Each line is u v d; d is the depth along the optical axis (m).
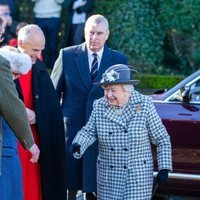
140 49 37.91
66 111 19.69
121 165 16.98
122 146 16.97
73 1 36.38
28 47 17.67
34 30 17.75
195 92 21.77
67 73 19.70
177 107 21.67
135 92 17.19
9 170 16.22
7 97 15.32
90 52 19.69
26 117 15.58
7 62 15.40
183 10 38.34
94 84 17.75
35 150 16.14
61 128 18.30
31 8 37.69
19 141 15.90
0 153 15.52
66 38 36.75
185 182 21.48
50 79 18.30
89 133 17.30
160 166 16.97
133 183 16.89
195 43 38.50
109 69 16.92
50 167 18.08
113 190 17.03
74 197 19.98
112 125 17.00
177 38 38.72
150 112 17.02
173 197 21.67
